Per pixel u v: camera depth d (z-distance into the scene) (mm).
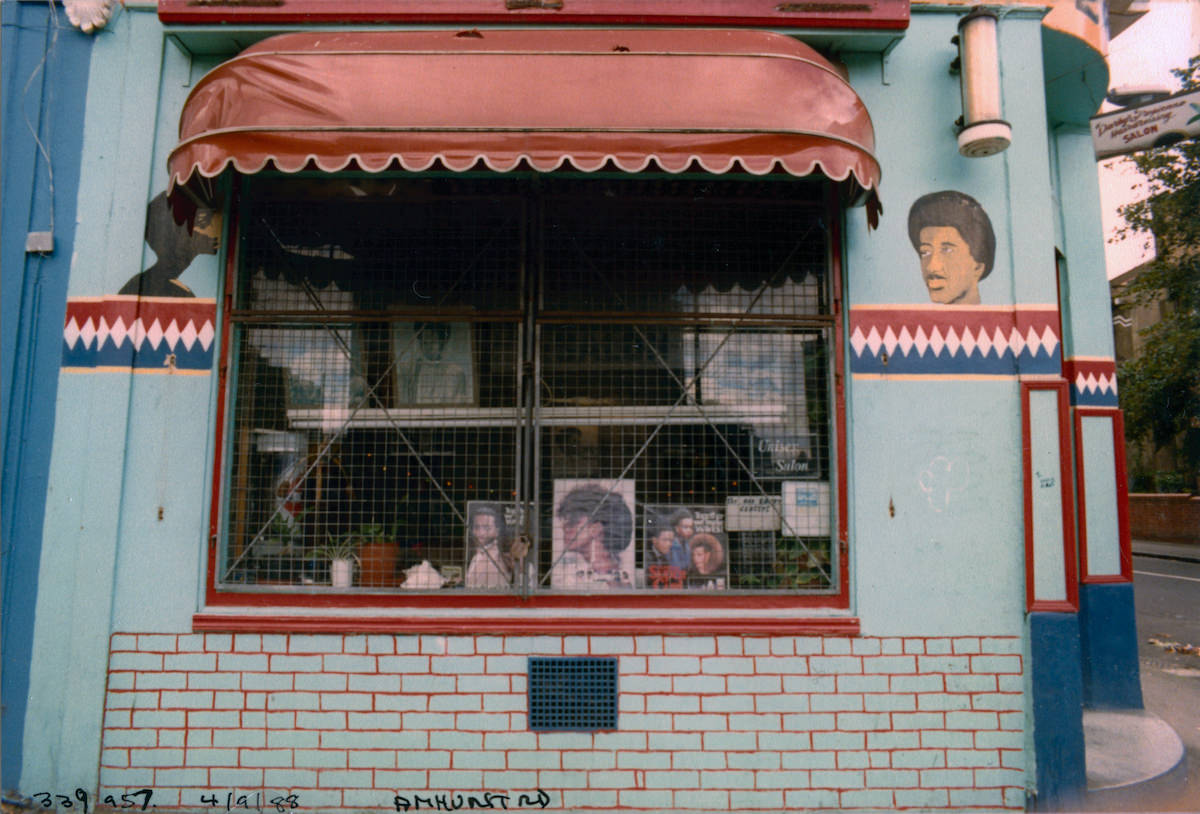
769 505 4164
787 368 4246
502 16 4125
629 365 4246
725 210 4309
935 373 4086
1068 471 3984
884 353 4098
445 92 3471
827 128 3469
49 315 4086
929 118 4227
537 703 3902
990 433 4055
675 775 3885
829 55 4277
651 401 4230
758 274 4273
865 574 3980
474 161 3387
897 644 3947
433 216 4316
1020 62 4270
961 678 3932
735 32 3973
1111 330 5684
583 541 4148
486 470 4199
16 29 4227
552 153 3402
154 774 3852
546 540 4152
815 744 3898
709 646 3941
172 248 4129
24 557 3943
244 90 3529
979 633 3955
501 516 4164
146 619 3928
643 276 4266
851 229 4176
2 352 4051
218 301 4113
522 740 3895
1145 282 17062
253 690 3896
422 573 4125
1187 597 11078
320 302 4262
